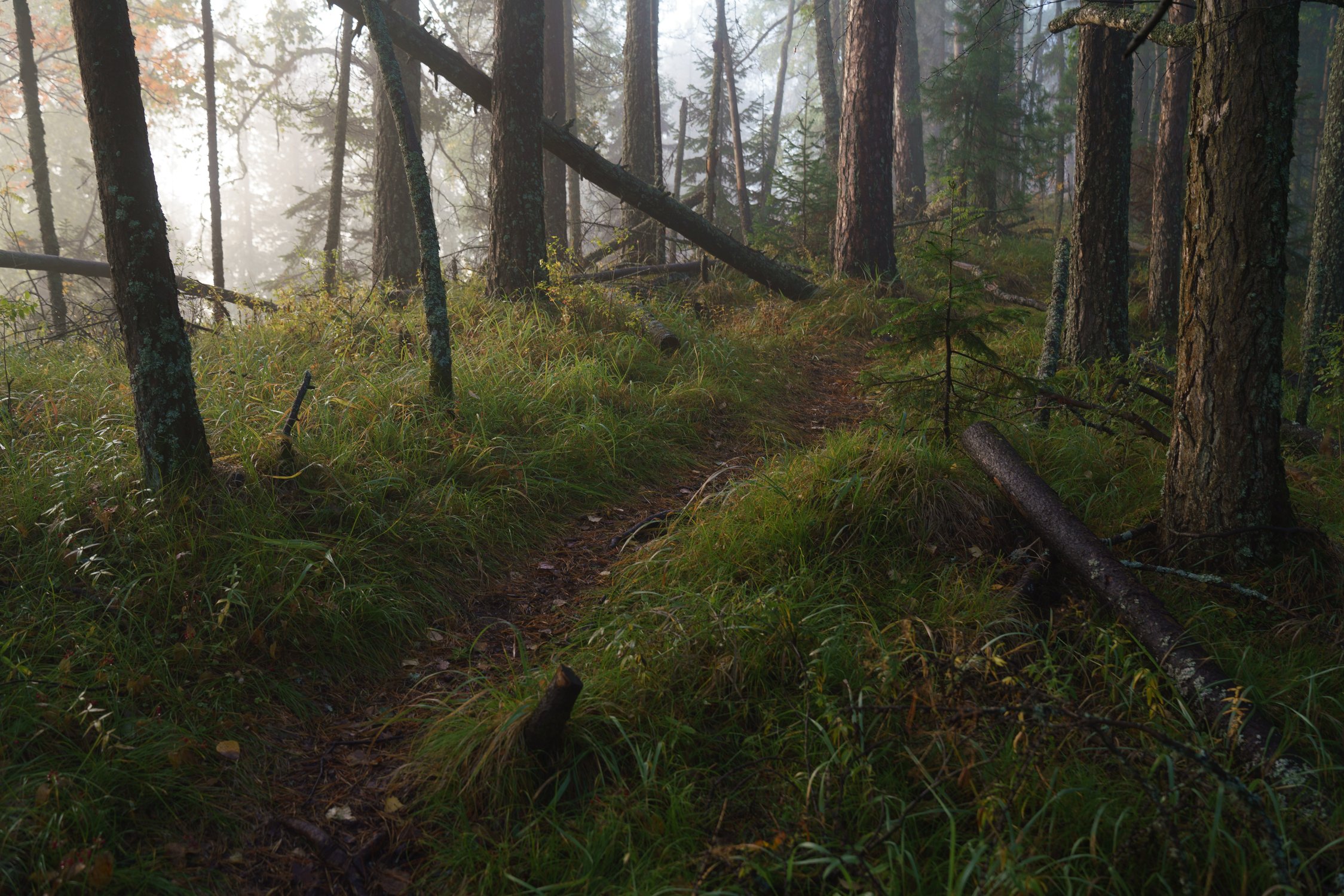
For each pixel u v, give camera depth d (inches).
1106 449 232.7
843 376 356.8
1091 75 297.0
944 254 212.1
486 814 119.3
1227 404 168.6
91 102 153.6
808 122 790.5
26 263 430.9
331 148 820.6
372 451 205.2
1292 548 167.8
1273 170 160.2
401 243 513.0
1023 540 183.6
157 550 153.6
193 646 137.2
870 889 95.3
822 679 127.1
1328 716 128.1
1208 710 127.5
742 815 116.5
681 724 127.9
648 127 674.8
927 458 196.7
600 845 110.1
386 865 112.1
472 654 160.1
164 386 164.9
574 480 227.0
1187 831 102.9
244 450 186.7
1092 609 159.8
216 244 567.8
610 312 341.7
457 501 195.6
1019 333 387.9
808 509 184.5
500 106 340.8
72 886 96.0
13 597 138.9
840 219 498.3
